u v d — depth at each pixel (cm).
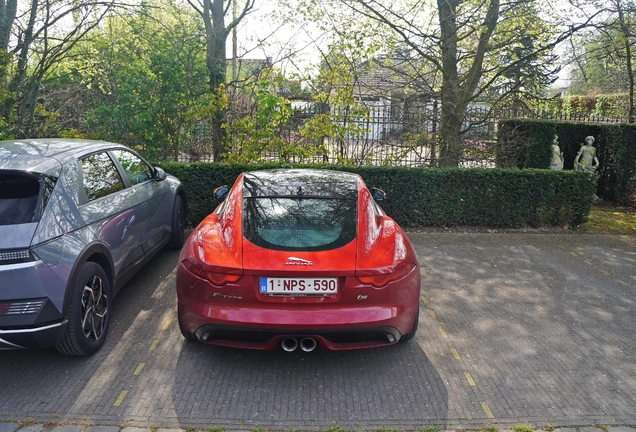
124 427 293
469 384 348
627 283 559
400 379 353
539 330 435
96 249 378
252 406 317
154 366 362
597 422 308
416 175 780
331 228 361
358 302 332
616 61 1305
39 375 348
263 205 387
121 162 496
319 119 871
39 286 314
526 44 1056
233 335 334
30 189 340
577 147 1144
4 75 940
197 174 761
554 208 806
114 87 1105
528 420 309
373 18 982
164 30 1087
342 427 299
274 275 326
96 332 385
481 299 503
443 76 1055
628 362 383
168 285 518
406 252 366
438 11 1051
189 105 1006
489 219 797
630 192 1019
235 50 1112
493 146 1109
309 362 374
